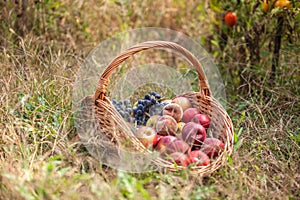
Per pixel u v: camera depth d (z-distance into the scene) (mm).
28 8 4070
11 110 2721
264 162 2725
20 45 3732
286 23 3633
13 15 4012
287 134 2932
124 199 2197
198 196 2258
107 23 4586
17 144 2584
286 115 3182
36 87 3133
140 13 4793
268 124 3113
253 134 2941
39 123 2828
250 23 3744
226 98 3666
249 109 3244
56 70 3471
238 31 3961
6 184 2227
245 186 2430
